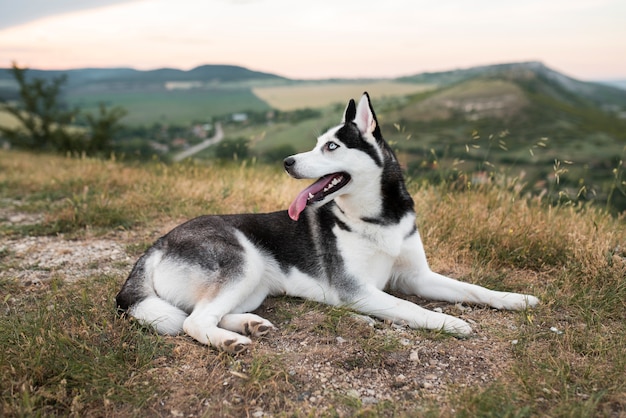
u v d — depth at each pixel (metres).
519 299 3.91
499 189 6.21
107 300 3.95
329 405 2.79
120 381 2.97
